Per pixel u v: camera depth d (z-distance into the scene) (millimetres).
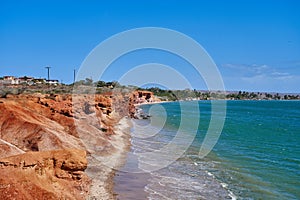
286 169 33594
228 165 35344
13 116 29766
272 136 62906
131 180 27281
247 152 44094
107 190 23547
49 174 18484
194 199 23375
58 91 72625
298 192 25469
